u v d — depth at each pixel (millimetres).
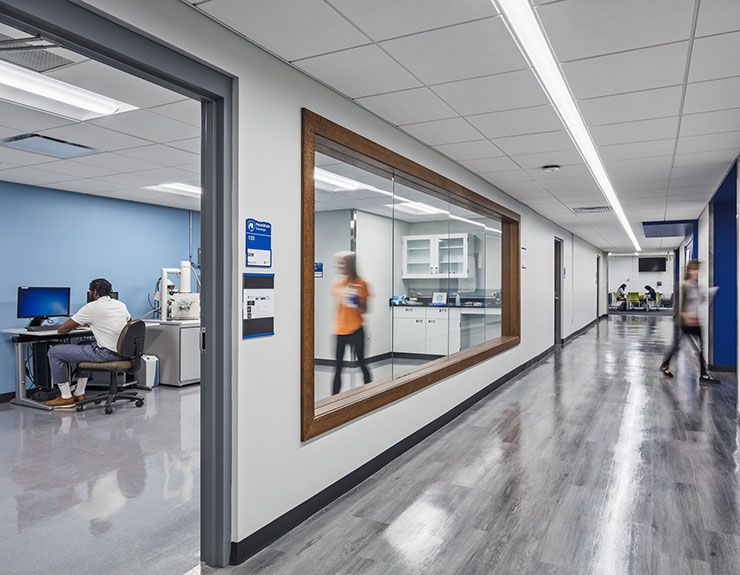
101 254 5188
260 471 1956
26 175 4223
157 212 5723
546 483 2553
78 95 2555
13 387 4496
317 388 2457
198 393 4711
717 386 4910
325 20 1733
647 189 4883
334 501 2373
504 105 2574
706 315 5945
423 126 2932
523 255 5789
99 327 4152
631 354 7152
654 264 18156
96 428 3580
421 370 3453
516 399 4383
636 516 2189
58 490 2516
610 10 1665
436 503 2334
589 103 2555
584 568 1790
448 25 1772
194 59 1685
